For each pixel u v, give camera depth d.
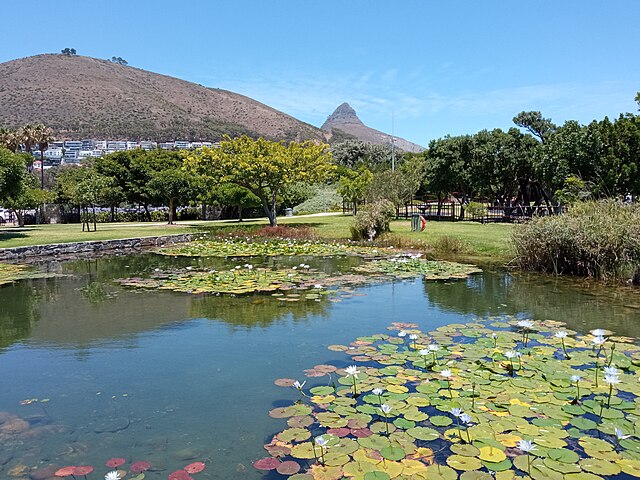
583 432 2.84
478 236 13.79
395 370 3.87
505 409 3.12
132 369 4.09
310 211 33.53
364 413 3.10
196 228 21.03
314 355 4.36
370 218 15.36
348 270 9.42
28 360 4.38
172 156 32.31
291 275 8.68
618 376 3.67
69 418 3.19
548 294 7.04
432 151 23.92
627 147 14.76
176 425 3.06
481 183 22.30
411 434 2.81
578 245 8.55
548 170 18.22
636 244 7.80
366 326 5.34
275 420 3.08
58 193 29.47
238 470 2.52
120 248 14.75
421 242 13.37
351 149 53.25
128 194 29.91
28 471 2.55
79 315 6.05
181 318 5.80
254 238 16.64
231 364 4.16
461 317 5.72
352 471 2.44
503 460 2.51
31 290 7.86
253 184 20.41
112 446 2.81
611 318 5.61
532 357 4.13
